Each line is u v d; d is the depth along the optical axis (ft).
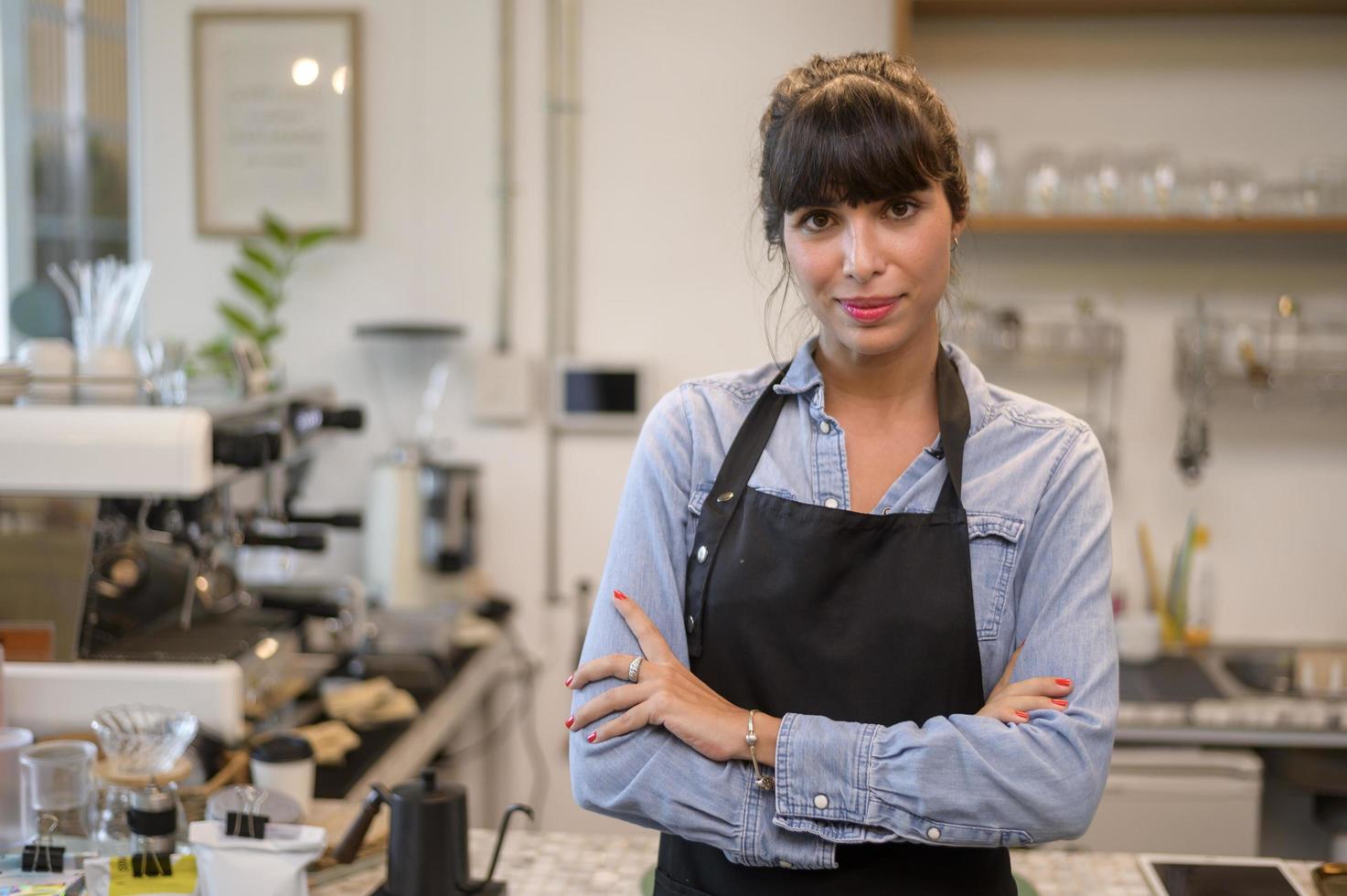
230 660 6.27
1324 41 9.55
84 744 5.40
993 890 3.81
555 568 10.21
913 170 3.49
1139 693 8.73
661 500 4.08
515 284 10.05
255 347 7.79
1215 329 9.55
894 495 3.85
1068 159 9.39
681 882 3.94
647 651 3.89
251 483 7.43
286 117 9.98
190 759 5.92
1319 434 9.84
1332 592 9.91
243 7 9.91
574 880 5.23
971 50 9.77
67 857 5.13
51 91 9.81
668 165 9.91
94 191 10.05
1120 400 9.91
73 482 6.05
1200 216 9.04
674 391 4.25
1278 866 5.33
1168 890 5.06
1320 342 9.34
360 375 10.18
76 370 6.76
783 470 3.95
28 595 6.17
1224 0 9.19
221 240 10.14
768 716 3.76
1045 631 3.76
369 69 9.98
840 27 9.73
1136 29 9.65
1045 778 3.57
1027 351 9.54
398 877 4.80
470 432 10.18
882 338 3.65
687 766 3.75
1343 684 9.32
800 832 3.67
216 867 4.39
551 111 9.89
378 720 7.50
